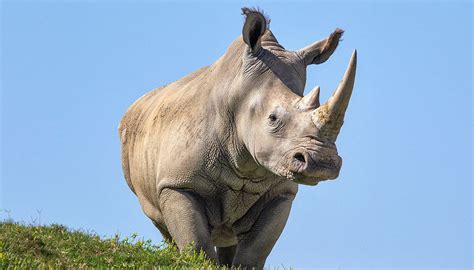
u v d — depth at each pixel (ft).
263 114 129.70
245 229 141.38
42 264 122.93
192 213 136.98
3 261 120.16
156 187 144.46
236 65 136.46
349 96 121.90
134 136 156.25
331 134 123.95
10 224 139.23
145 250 132.36
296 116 126.41
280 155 126.31
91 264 127.24
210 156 137.08
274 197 140.26
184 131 139.13
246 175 137.08
